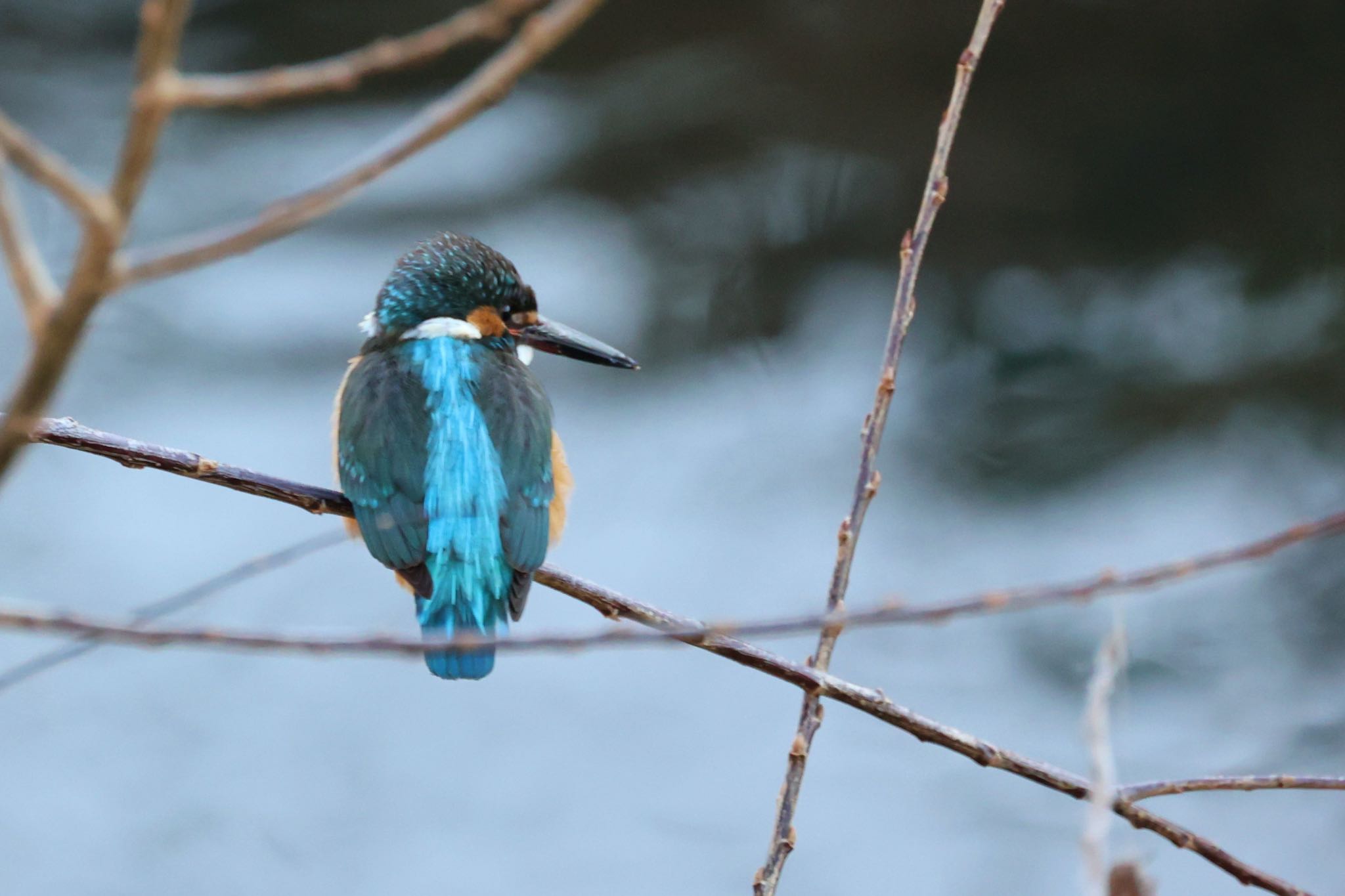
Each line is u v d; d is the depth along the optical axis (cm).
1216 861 480
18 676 362
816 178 1928
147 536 1552
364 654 312
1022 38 1977
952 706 1346
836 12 2067
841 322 1784
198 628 293
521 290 721
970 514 1543
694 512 1570
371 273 1866
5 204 227
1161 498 1517
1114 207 1873
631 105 2066
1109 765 330
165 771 1327
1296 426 1562
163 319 1827
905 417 1677
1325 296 1702
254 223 234
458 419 614
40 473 1625
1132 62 1958
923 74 2016
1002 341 1744
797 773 483
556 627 1451
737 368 1744
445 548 584
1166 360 1677
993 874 1216
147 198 1952
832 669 1399
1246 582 1424
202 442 1659
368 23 2159
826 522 1545
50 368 229
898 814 1273
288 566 1505
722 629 334
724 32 2114
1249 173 1870
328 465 1641
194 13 2159
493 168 2019
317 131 2097
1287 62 1905
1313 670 1330
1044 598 352
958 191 1891
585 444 1667
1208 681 1334
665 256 1872
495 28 238
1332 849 1210
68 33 2159
